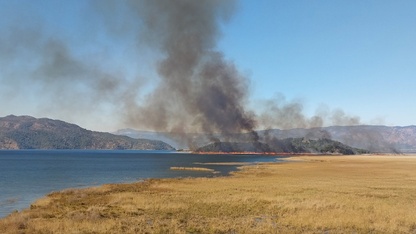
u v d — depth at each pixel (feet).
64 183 215.31
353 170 301.22
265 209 106.63
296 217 92.68
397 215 94.68
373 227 82.74
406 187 165.37
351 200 121.49
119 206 112.78
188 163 498.69
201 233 78.69
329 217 92.17
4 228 80.23
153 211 103.71
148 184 185.68
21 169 364.17
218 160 615.16
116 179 242.99
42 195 157.17
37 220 89.61
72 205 116.78
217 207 110.01
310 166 370.94
